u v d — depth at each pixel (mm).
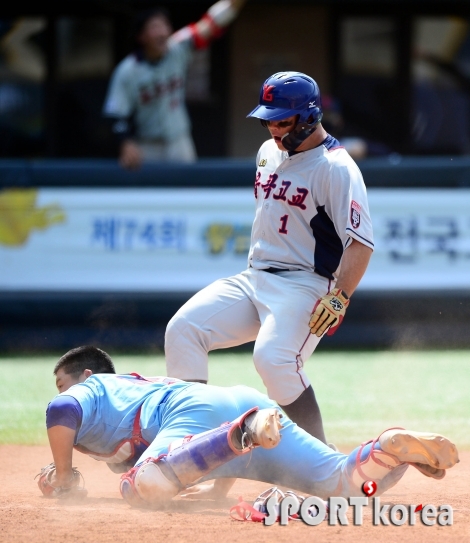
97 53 52344
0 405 24750
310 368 30781
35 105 52656
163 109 35719
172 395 14211
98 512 13531
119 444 14344
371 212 35344
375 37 53625
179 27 51562
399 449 12562
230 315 16609
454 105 54125
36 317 35062
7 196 35125
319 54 53656
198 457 13078
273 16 53312
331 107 43156
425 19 53531
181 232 35344
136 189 35312
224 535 12125
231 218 35438
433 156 54562
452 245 35562
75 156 52875
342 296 15500
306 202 16109
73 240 35312
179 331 16547
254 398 14141
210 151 54094
